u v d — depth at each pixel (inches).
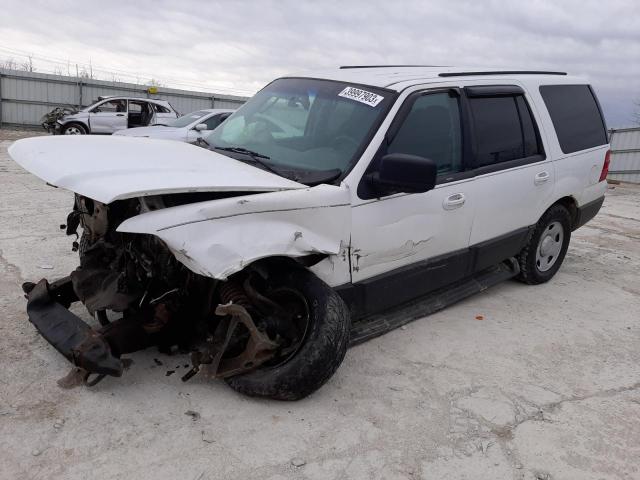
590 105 239.1
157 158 135.6
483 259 187.2
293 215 126.6
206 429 118.9
